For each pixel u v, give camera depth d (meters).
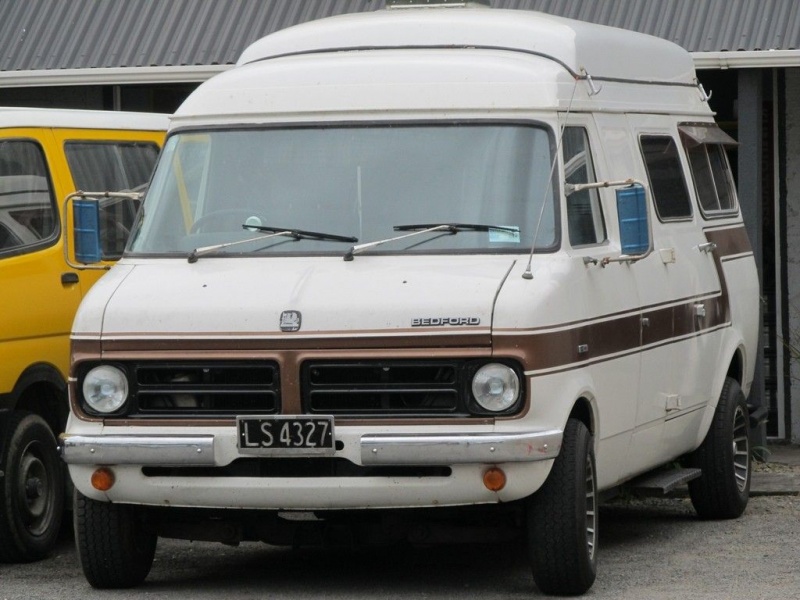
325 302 11.68
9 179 14.15
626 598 12.14
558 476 11.87
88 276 14.84
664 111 15.29
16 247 14.06
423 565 13.70
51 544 14.48
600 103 13.55
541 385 11.45
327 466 11.67
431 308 11.50
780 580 12.84
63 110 15.27
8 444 13.86
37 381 14.19
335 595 12.41
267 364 11.68
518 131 12.51
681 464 16.02
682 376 14.65
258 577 13.28
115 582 12.73
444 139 12.59
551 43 13.23
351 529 12.37
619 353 12.94
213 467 11.82
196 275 12.29
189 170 13.04
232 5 21.36
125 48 21.08
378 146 12.69
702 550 14.31
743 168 19.19
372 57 13.09
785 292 22.22
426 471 11.57
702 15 19.28
